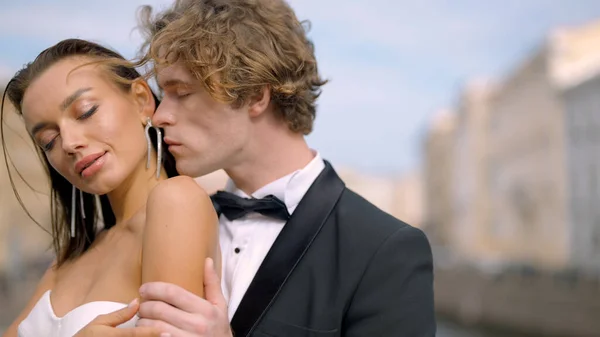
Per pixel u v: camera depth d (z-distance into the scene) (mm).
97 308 1531
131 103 1684
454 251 39969
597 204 23672
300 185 1836
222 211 1931
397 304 1727
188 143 1718
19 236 23906
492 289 22438
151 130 1758
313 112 1928
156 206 1497
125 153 1638
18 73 1672
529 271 24859
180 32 1653
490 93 35312
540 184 27766
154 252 1462
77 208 1833
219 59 1655
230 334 1402
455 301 24562
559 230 25984
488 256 34031
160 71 1695
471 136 36406
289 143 1872
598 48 25828
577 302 18297
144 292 1335
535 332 19906
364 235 1775
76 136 1587
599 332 17438
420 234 1821
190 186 1527
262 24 1748
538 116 27641
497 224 33844
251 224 1861
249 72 1692
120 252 1641
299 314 1725
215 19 1689
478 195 36125
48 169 1838
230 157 1778
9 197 23531
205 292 1461
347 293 1729
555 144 25953
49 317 1635
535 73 27578
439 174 48781
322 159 1965
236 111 1730
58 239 1877
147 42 1797
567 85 25109
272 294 1730
